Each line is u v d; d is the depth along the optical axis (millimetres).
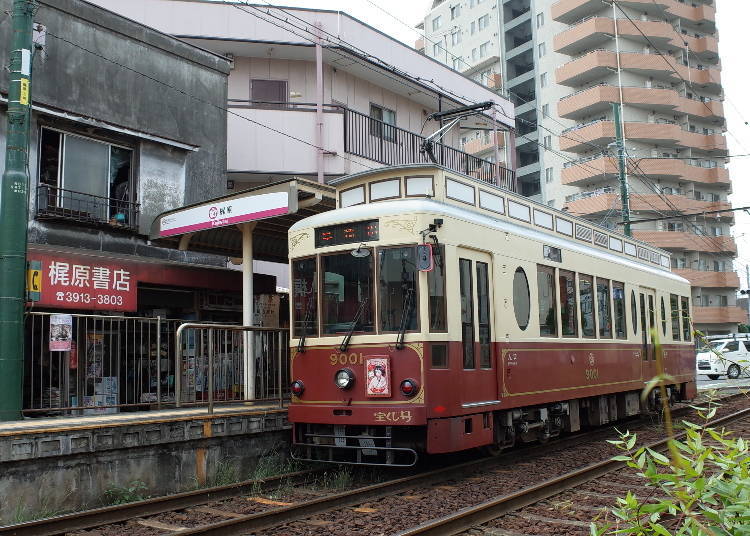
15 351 8711
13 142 9164
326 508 7395
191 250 13008
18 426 7680
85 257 11570
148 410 10391
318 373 9336
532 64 56688
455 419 8891
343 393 9086
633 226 48781
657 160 48938
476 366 9461
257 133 18469
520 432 10664
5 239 8922
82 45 13453
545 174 54625
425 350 8656
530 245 11109
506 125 27016
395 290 8961
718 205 52375
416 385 8602
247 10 19297
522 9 58750
